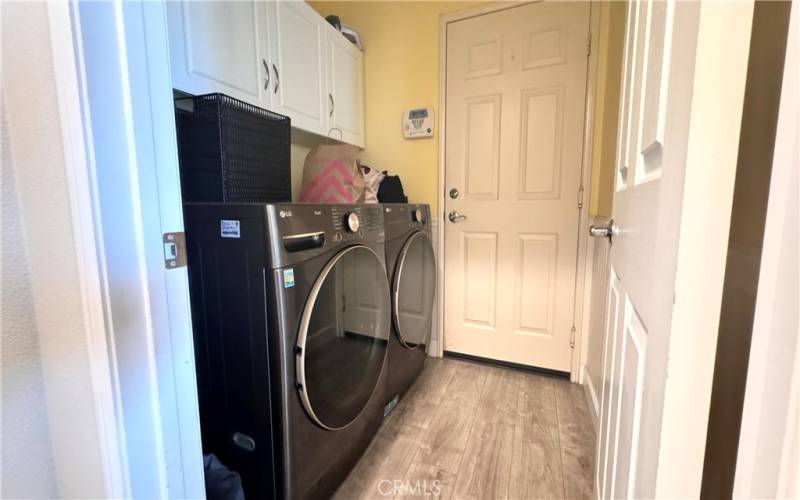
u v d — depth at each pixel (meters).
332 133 1.99
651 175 0.49
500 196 2.07
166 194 0.54
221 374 0.99
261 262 0.90
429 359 2.25
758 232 0.45
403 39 2.18
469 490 1.21
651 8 0.55
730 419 0.50
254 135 1.34
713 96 0.33
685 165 0.35
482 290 2.17
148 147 0.51
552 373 2.04
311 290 1.00
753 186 0.45
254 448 0.97
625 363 0.62
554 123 1.90
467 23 2.02
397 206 1.58
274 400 0.93
